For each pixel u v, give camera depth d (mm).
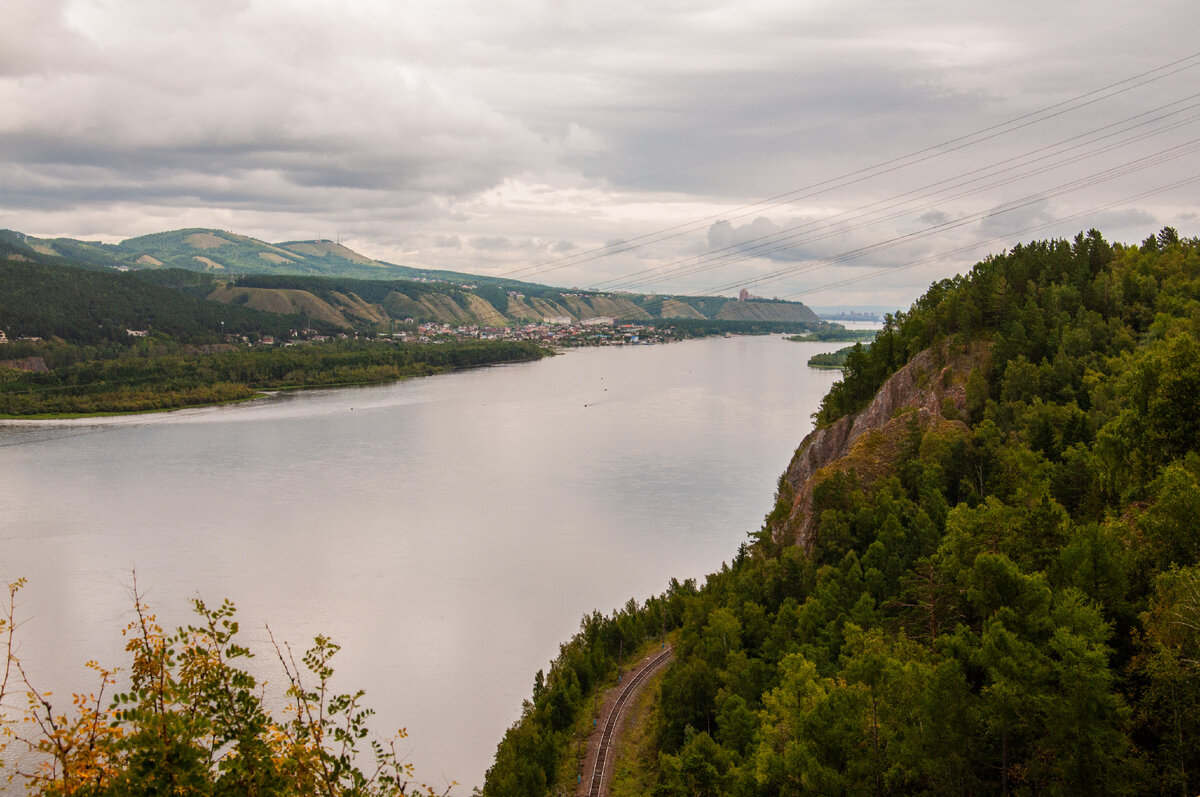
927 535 103500
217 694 28641
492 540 177250
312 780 28391
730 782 76625
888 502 116938
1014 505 100250
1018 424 132125
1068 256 196625
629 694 112500
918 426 139750
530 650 128875
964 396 150500
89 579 151625
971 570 73000
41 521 186625
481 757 102812
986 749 61438
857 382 188125
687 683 96312
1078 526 76875
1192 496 68375
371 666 122562
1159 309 163250
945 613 78062
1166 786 53531
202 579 153125
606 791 92000
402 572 158750
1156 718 56938
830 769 64312
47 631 129250
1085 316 163000
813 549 120625
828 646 90000
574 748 100812
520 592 150375
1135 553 71875
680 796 79562
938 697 59719
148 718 26766
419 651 127625
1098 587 68250
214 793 27266
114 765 26312
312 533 180750
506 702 114500
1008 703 57688
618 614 133625
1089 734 54000
